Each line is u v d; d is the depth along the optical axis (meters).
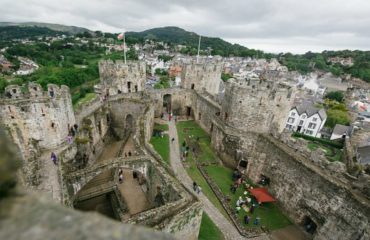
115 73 38.41
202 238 18.31
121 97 39.66
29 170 17.59
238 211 21.95
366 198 17.05
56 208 3.58
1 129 4.24
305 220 21.64
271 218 22.48
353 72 163.75
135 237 3.42
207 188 25.02
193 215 15.66
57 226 3.26
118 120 39.22
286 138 25.08
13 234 3.03
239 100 27.52
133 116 39.00
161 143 34.69
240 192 25.20
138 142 25.08
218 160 31.39
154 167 20.25
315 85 118.44
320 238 19.53
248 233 19.69
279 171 24.47
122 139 39.28
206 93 44.66
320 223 19.67
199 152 32.97
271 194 25.55
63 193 16.47
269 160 25.95
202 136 39.00
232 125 29.19
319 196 19.83
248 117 27.69
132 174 27.56
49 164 20.55
